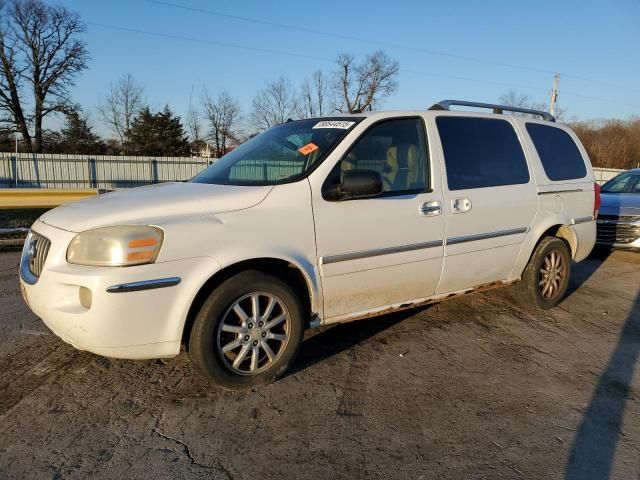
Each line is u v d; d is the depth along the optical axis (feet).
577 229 16.26
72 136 171.63
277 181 10.86
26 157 98.89
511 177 14.33
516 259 14.67
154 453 8.35
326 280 10.91
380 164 11.84
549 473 8.02
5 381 10.73
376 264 11.53
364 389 10.67
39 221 10.64
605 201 26.04
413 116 12.76
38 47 143.64
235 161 12.79
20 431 8.89
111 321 8.82
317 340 13.30
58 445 8.50
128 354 9.19
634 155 165.78
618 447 8.75
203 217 9.62
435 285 12.89
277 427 9.19
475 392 10.64
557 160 15.92
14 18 139.13
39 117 148.66
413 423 9.41
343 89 165.68
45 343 12.71
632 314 16.01
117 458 8.20
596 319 15.46
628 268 23.02
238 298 9.89
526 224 14.60
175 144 183.83
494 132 14.37
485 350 12.86
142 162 109.40
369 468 8.09
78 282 8.87
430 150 12.69
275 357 10.59
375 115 12.11
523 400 10.35
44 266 9.46
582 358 12.52
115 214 9.48
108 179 106.83
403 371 11.55
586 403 10.27
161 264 9.05
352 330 14.05
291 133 12.91
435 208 12.38
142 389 10.46
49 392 10.28
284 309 10.48
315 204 10.65
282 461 8.22
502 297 17.42
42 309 9.49
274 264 10.83
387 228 11.57
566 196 15.78
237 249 9.68
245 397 10.21
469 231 13.15
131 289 8.82
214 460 8.21
